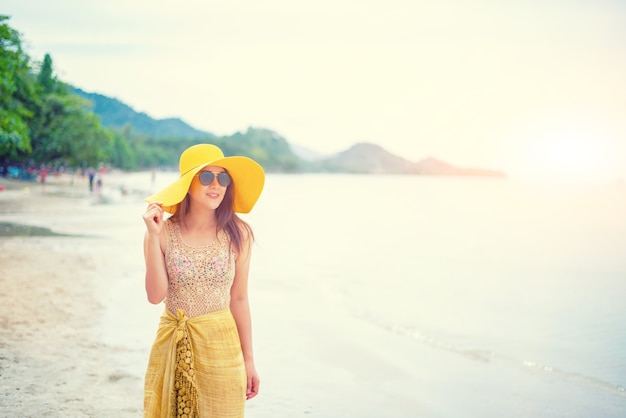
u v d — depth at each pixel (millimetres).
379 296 11508
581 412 5555
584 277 15203
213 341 2988
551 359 7316
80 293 9422
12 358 5992
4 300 8602
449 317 9758
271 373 6340
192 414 2928
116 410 4809
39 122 54125
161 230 3041
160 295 2984
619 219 44875
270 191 100938
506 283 13961
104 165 137000
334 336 7934
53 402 4910
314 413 5246
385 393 5863
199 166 3055
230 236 3129
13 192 40219
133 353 6418
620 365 7070
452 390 6059
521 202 80812
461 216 47375
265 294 10938
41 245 14914
